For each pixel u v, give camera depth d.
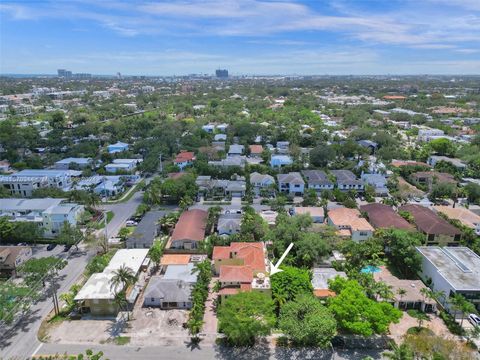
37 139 190.38
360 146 176.12
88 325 65.69
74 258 88.44
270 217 105.81
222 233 97.19
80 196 117.50
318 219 104.88
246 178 138.75
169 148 177.12
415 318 66.81
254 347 60.59
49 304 71.50
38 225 98.56
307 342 59.88
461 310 63.78
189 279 75.38
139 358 57.91
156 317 67.81
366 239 88.56
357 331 57.50
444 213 105.00
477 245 87.81
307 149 184.62
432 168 154.62
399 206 117.50
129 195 132.38
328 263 83.06
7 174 142.00
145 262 84.69
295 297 65.56
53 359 57.41
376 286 67.69
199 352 59.44
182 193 121.56
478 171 146.88
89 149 177.88
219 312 62.81
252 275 70.75
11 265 80.31
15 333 63.31
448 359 53.03
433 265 75.25
